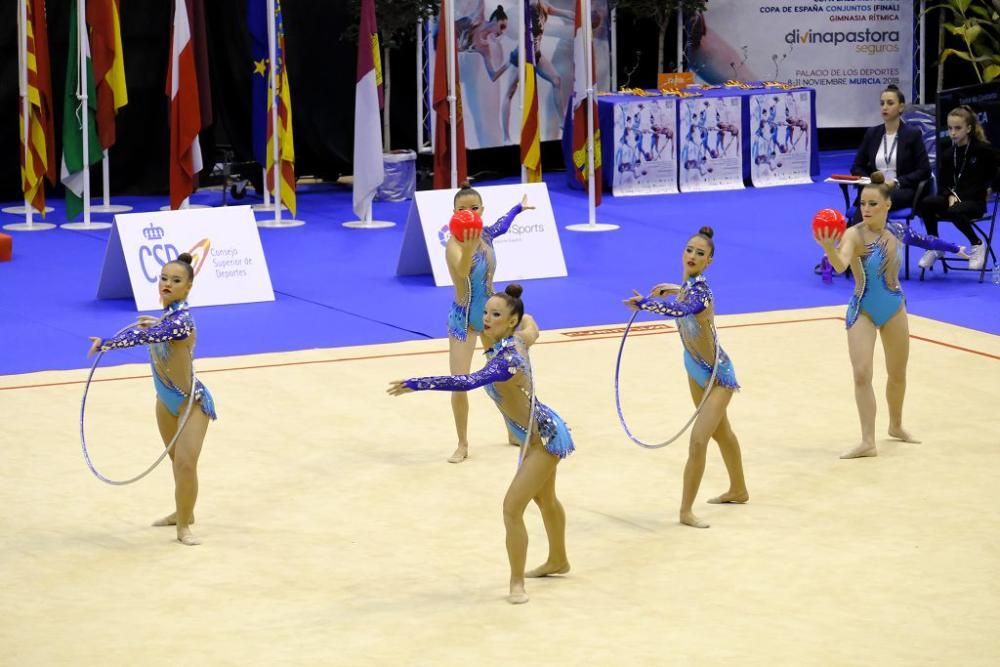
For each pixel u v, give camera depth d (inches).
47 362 1236.5
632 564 780.0
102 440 1008.2
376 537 826.8
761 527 839.1
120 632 686.5
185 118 1788.9
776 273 1633.9
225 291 1476.4
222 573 768.9
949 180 1598.2
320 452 989.2
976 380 1172.5
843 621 693.9
